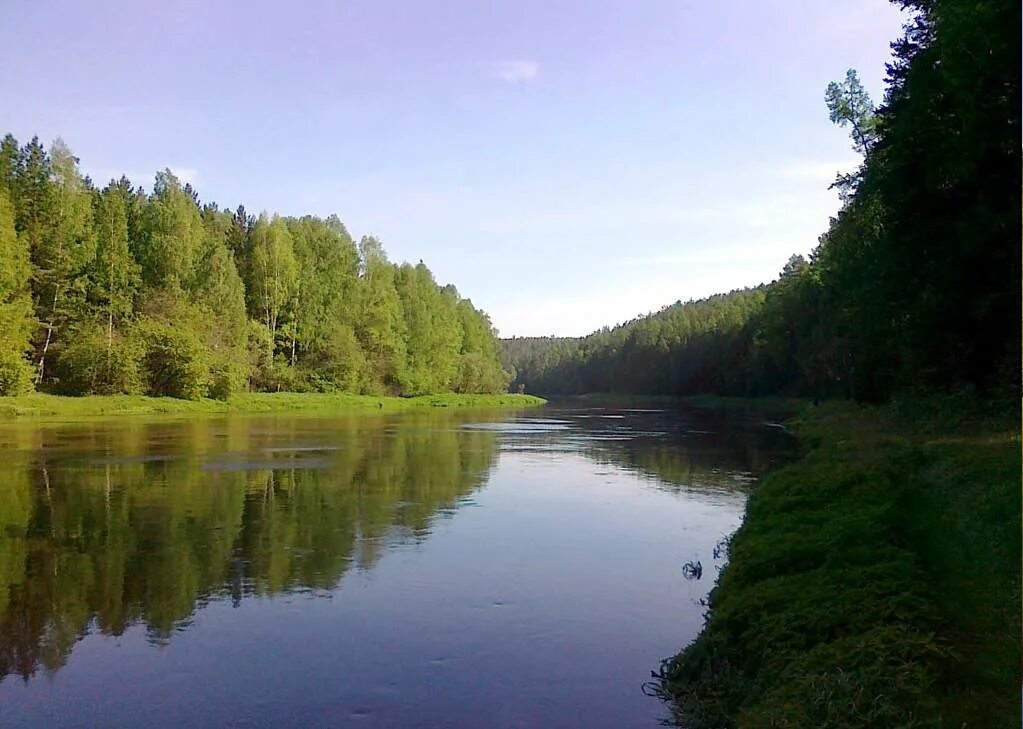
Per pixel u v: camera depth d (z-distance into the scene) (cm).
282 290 8438
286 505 1948
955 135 2192
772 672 778
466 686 858
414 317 10656
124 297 6556
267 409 7000
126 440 3612
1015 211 2152
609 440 4031
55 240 6253
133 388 6253
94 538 1563
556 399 15200
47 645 984
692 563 1388
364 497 2084
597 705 809
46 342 6175
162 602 1155
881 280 3167
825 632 812
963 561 995
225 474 2484
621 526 1719
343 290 9225
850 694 648
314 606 1137
